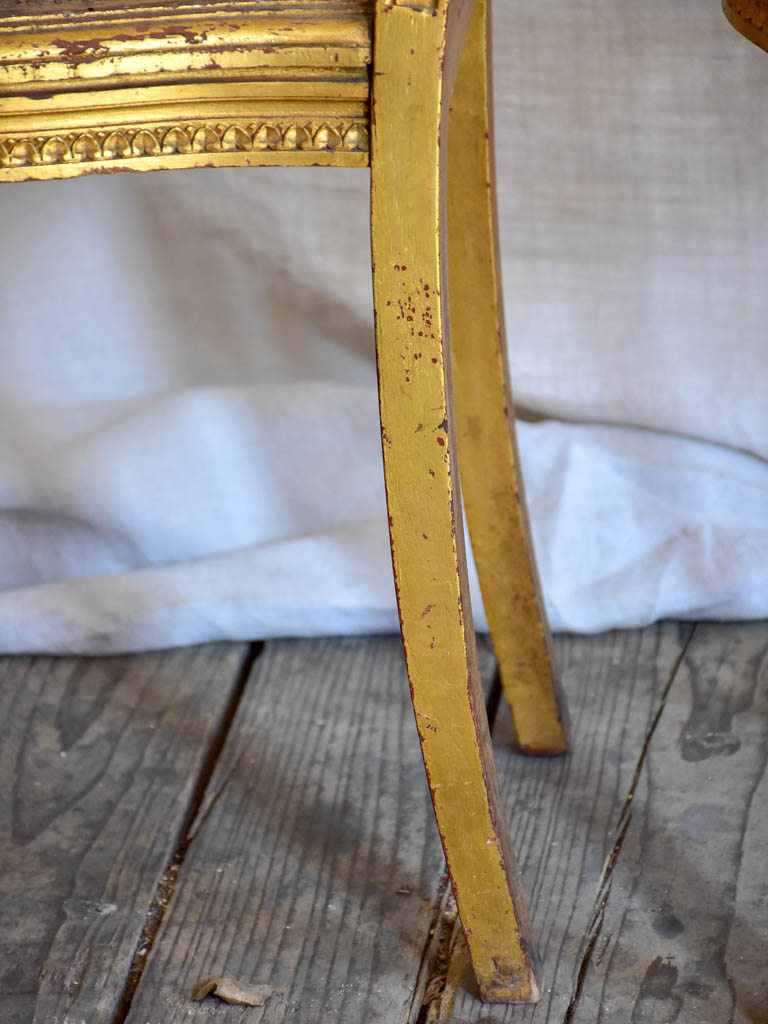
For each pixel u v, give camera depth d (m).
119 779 1.05
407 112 0.76
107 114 0.79
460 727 0.83
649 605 1.14
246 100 0.78
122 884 0.96
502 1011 0.87
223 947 0.92
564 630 1.15
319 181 1.20
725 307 1.17
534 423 1.23
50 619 1.16
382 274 0.78
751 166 1.14
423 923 0.93
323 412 1.21
